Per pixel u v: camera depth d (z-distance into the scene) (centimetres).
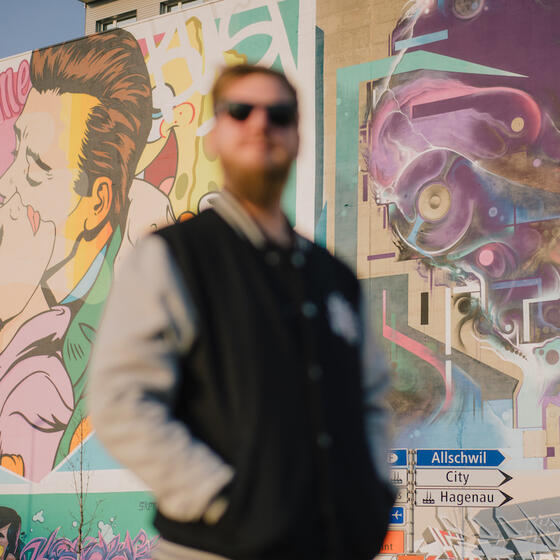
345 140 3158
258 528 193
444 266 2917
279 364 207
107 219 3575
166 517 202
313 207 3158
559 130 2839
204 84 3484
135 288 202
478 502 2725
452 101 3014
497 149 2916
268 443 199
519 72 2934
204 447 198
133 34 3662
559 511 2612
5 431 3544
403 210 3019
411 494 2811
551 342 2717
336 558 202
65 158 3709
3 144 3862
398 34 3144
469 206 2919
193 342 205
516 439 2712
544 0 2938
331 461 205
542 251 2784
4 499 3472
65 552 3309
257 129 221
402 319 2945
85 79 3734
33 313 3625
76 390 3459
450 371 2841
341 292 238
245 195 226
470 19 3033
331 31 3266
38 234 3694
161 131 3531
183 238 213
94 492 3312
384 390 245
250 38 3412
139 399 195
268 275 218
